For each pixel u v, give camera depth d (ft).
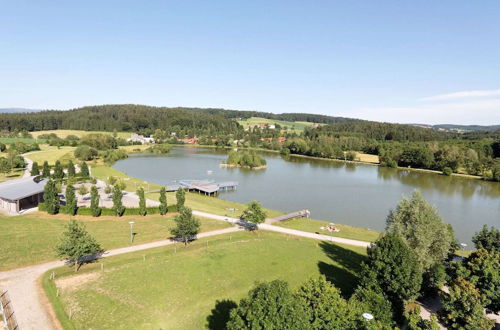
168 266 137.49
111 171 442.09
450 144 644.27
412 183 431.02
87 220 200.03
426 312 117.70
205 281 127.44
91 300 109.09
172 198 285.84
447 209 304.71
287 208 294.05
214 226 203.51
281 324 73.41
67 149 622.54
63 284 119.24
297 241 186.70
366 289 107.24
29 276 123.95
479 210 302.66
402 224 133.69
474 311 87.20
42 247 152.35
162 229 191.42
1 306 102.22
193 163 578.66
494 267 105.40
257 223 196.95
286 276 138.00
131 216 214.69
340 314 83.41
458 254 180.45
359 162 641.40
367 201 324.60
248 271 139.13
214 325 101.60
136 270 132.57
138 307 107.24
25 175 368.68
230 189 369.30
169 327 99.14
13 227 177.58
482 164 496.64
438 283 124.16
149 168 510.58
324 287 88.28
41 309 102.37
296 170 528.22
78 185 328.29
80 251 129.08
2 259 136.26
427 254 127.13
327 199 329.93
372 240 200.64
